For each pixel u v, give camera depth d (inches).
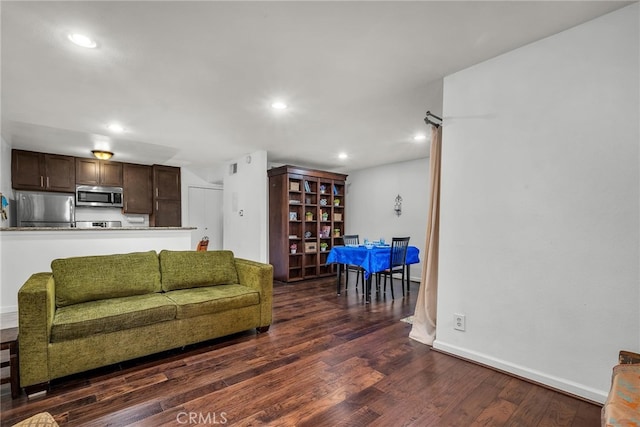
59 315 82.5
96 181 213.0
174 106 119.5
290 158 221.6
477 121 89.4
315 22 69.7
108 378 80.3
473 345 89.7
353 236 219.1
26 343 71.1
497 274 85.1
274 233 220.7
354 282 213.6
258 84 101.1
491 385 77.3
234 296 107.0
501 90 84.8
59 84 100.0
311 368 86.2
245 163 208.1
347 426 62.1
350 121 138.1
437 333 98.3
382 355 94.6
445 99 96.3
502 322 84.0
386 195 246.5
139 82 99.1
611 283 68.5
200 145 180.9
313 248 228.4
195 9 64.9
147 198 236.4
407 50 81.8
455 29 72.9
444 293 96.3
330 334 112.6
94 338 81.0
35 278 84.9
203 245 183.5
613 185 68.5
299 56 84.3
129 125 142.4
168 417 64.6
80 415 64.9
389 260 167.6
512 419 64.5
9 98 111.0
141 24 69.9
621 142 67.6
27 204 185.0
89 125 141.9
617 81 68.2
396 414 66.0
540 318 77.8
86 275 97.5
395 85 102.5
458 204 93.0
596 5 65.6
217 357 93.1
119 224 230.7
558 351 75.0
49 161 194.1
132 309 88.1
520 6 65.0
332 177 240.1
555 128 76.1
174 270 114.7
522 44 80.0
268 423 62.9
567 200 74.3
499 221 85.0
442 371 84.4
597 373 69.8
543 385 76.5
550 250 76.5
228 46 79.2
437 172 106.1
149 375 82.0
